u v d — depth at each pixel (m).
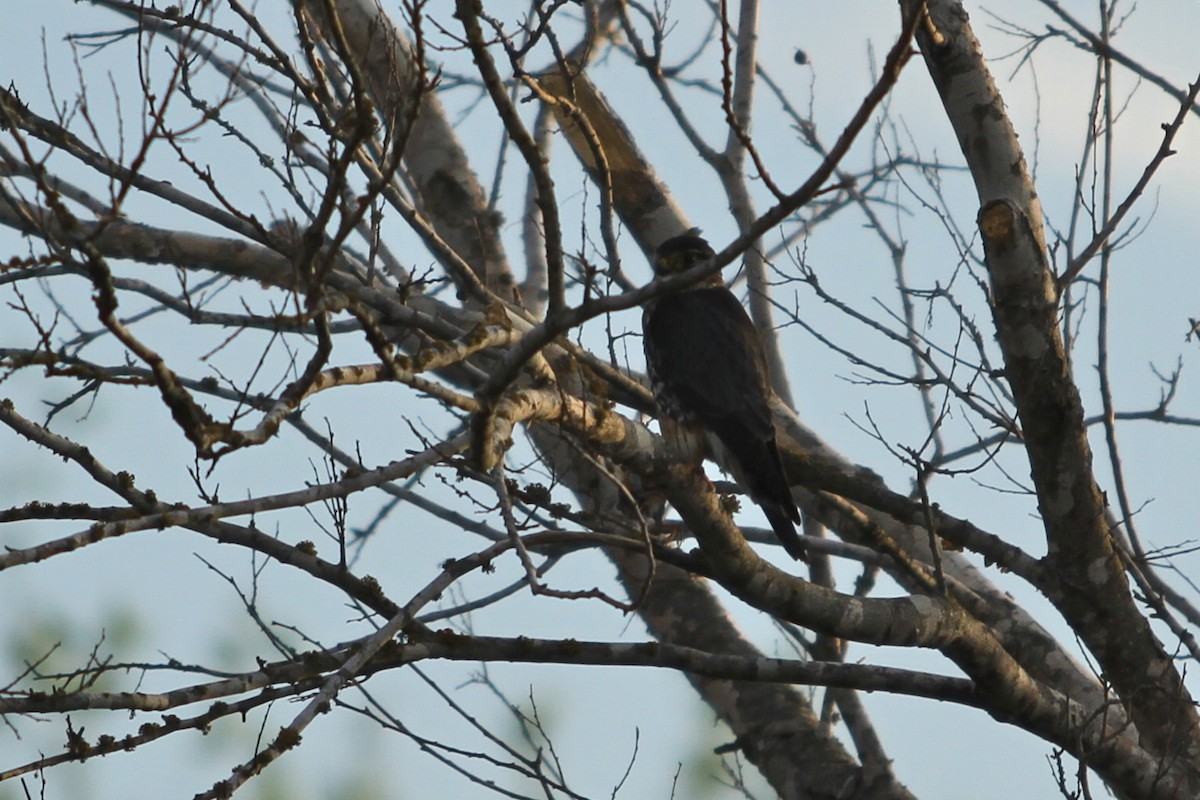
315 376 7.07
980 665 9.85
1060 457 10.77
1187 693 10.88
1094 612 10.95
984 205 10.59
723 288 13.91
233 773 7.87
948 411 11.72
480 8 7.30
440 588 8.91
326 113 8.33
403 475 8.09
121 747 8.38
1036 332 10.61
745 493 12.11
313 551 9.43
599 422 8.74
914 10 6.28
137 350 6.16
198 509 7.64
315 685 9.05
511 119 7.48
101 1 10.14
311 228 6.64
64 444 8.32
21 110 9.25
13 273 8.95
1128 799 10.41
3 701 8.14
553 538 9.33
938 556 9.95
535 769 10.45
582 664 9.70
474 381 12.69
